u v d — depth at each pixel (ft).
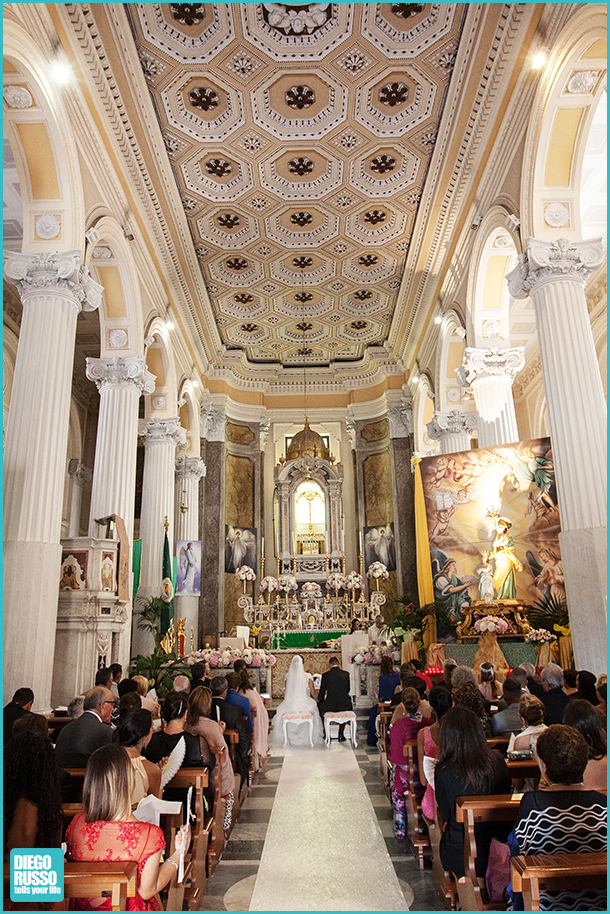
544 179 28.30
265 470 73.41
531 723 14.29
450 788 11.74
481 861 11.34
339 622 61.11
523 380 64.64
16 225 39.81
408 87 34.09
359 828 18.48
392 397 65.51
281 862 15.93
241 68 32.53
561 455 25.93
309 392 73.56
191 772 13.88
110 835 8.75
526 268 28.09
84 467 61.77
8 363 47.78
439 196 41.14
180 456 57.47
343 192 42.47
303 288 54.80
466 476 34.24
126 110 31.81
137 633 40.11
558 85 25.88
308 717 32.48
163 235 42.06
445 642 34.17
